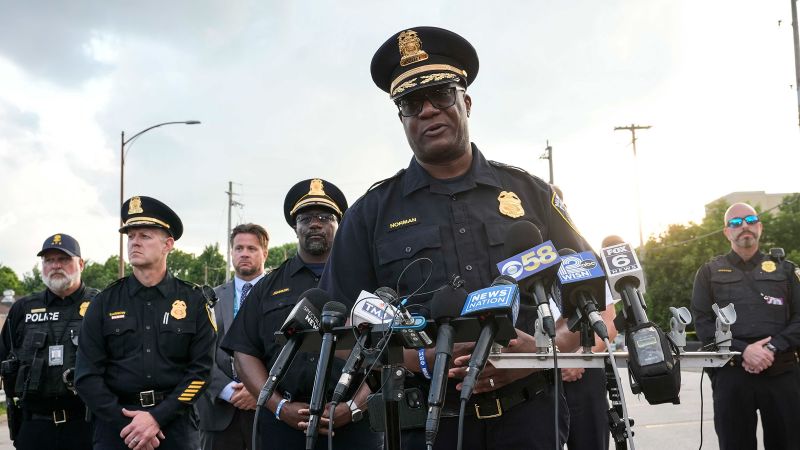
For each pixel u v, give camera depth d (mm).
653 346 2064
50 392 5309
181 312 4707
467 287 2580
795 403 5125
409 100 2689
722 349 2797
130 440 4211
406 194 2812
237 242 6316
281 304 4535
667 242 36250
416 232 2709
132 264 4750
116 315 4617
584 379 4535
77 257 5730
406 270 2654
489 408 2467
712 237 34406
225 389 5520
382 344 1948
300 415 4031
